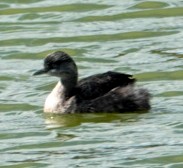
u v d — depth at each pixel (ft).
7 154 68.13
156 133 69.77
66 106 75.25
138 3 101.91
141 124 71.82
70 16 100.07
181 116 72.95
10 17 100.32
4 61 89.76
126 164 65.16
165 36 93.86
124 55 89.61
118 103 74.59
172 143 67.92
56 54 76.89
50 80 83.92
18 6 102.89
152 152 66.74
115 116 74.02
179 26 96.07
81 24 98.07
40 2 103.86
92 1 103.14
